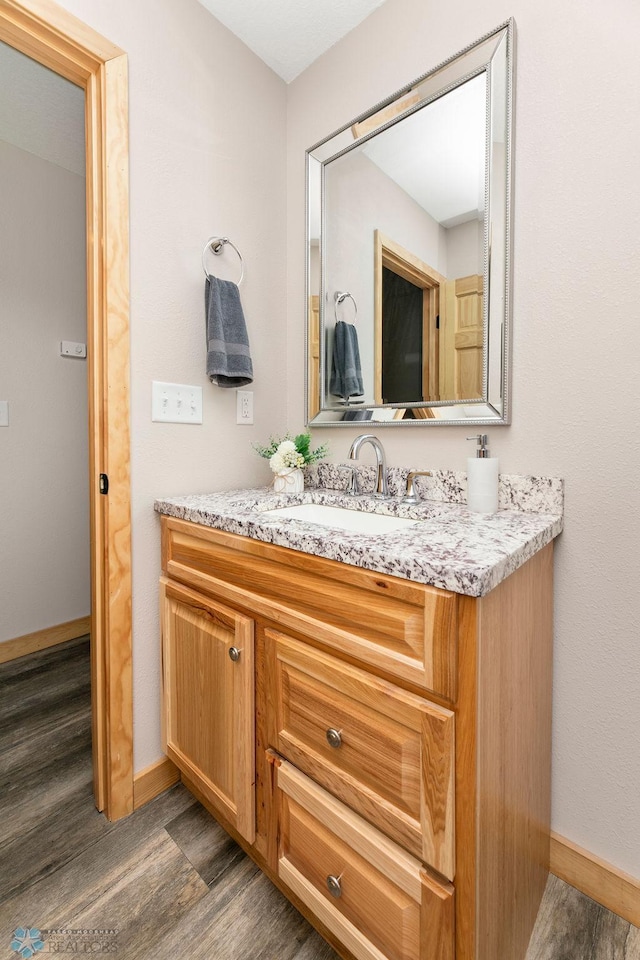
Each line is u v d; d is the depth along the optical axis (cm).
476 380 117
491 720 69
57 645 230
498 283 111
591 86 97
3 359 210
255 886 104
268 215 159
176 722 124
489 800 70
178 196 131
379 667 75
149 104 123
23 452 218
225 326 137
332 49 148
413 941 72
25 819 122
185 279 134
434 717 67
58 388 229
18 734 159
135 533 125
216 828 120
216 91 140
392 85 132
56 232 225
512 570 73
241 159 149
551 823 110
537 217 106
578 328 101
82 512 241
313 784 88
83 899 100
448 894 67
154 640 131
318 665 84
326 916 85
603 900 102
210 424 143
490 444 116
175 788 135
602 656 101
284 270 166
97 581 122
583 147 99
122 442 120
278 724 94
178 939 93
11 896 101
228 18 138
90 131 117
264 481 161
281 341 166
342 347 150
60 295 228
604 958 91
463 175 118
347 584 79
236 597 102
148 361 126
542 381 107
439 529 91
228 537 103
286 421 170
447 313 123
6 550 214
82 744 154
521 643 83
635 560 96
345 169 146
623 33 93
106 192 114
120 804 123
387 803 75
